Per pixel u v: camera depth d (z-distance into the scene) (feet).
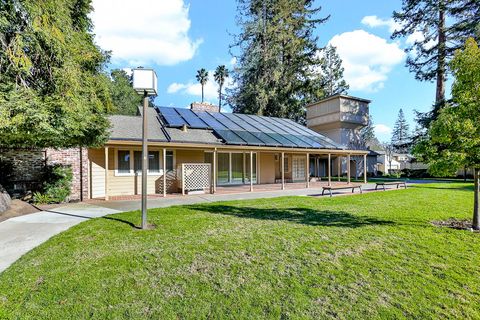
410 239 16.62
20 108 16.90
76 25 25.38
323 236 17.22
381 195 37.83
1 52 17.47
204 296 10.15
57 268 12.30
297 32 96.63
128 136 37.37
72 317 8.89
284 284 11.03
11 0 17.12
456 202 31.01
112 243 15.69
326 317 8.92
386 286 10.87
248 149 43.86
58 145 27.50
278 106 94.27
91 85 24.79
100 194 37.55
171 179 43.50
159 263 12.94
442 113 20.17
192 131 45.62
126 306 9.52
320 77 104.06
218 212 24.84
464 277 11.64
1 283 10.99
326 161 90.94
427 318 8.91
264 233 17.83
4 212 23.95
